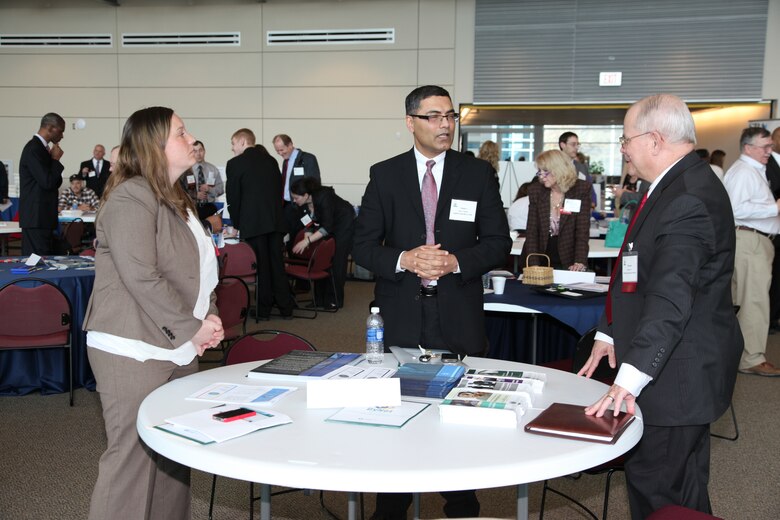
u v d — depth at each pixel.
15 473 2.97
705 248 1.60
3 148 11.03
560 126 10.51
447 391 1.73
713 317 1.69
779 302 5.80
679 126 1.68
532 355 3.41
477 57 9.98
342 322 6.23
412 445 1.35
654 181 1.76
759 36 9.36
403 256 2.19
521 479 1.24
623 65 9.70
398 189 2.36
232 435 1.39
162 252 1.86
